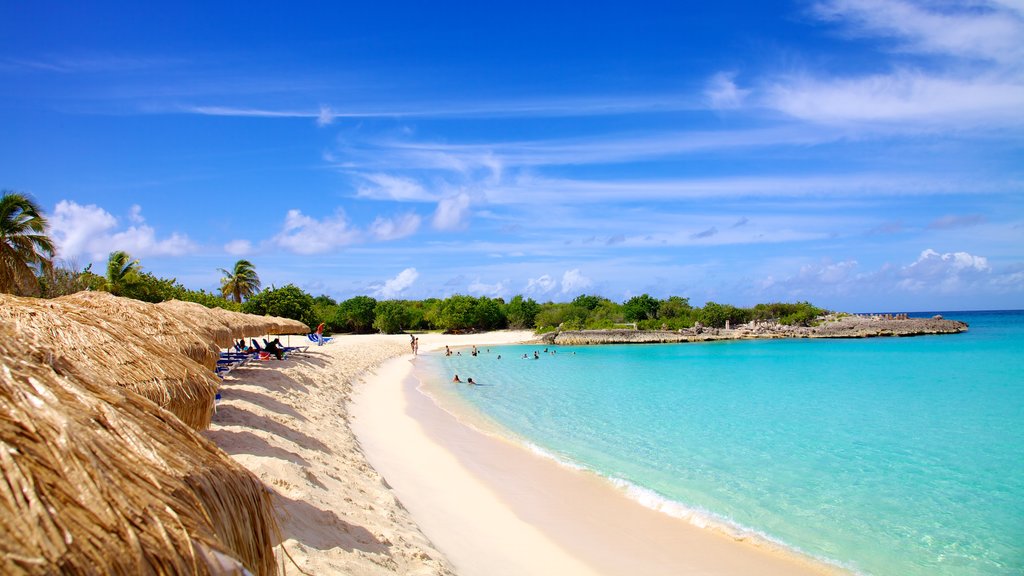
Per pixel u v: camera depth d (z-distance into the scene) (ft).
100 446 7.64
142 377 17.89
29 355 9.29
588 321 244.22
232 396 47.57
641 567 29.68
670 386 99.91
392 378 104.78
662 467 47.93
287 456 33.42
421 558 25.02
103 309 34.04
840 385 100.22
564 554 30.55
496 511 35.88
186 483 8.71
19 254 85.87
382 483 36.40
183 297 165.99
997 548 32.83
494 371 126.52
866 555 31.86
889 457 51.75
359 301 257.75
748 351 176.35
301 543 21.54
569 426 64.34
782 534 34.47
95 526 6.45
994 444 56.65
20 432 6.87
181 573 6.89
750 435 60.18
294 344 151.02
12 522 5.82
